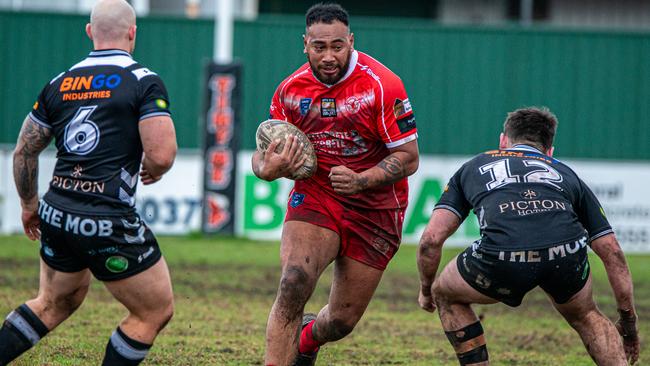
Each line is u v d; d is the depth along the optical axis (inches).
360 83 761.6
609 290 1599.4
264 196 2234.3
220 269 1658.5
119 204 660.7
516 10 3440.0
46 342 970.7
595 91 2364.7
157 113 665.6
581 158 2375.7
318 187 788.6
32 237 744.3
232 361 933.2
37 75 2335.1
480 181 754.8
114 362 673.0
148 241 673.6
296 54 2357.3
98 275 668.7
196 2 2999.5
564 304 734.5
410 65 2348.7
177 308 1236.5
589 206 751.7
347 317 811.4
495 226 721.6
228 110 2148.1
